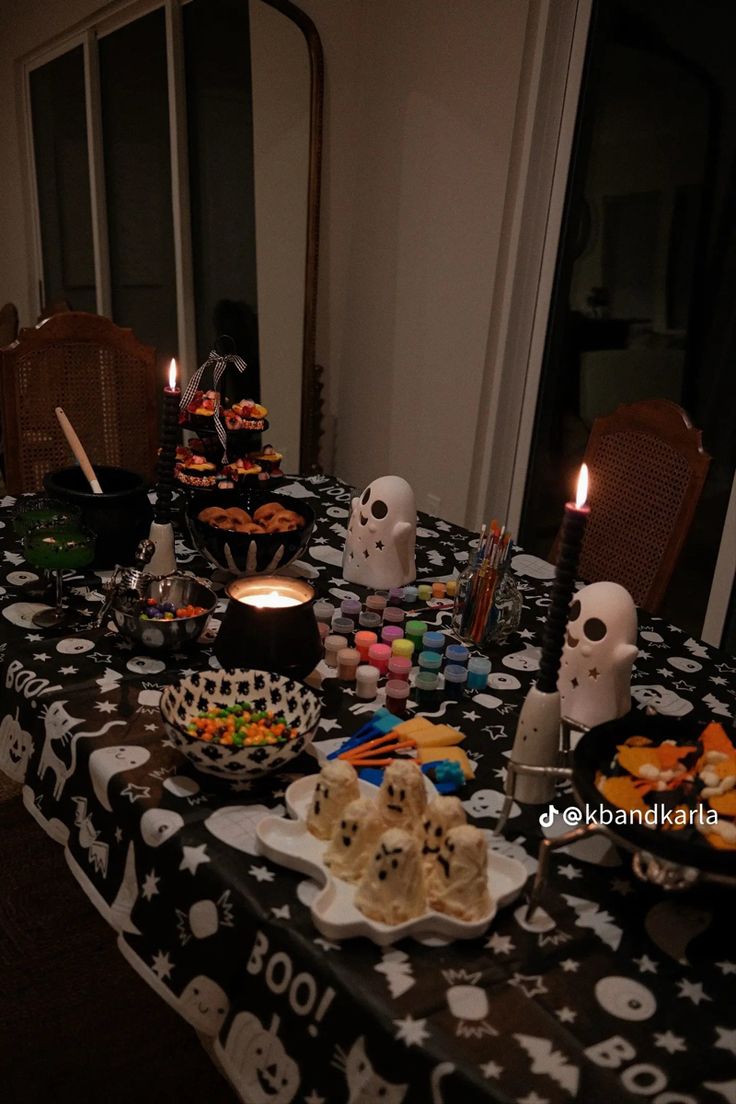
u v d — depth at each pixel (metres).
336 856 0.85
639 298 2.70
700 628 2.68
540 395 3.06
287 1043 0.78
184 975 0.88
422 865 0.81
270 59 3.28
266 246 3.46
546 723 0.98
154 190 3.77
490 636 1.39
